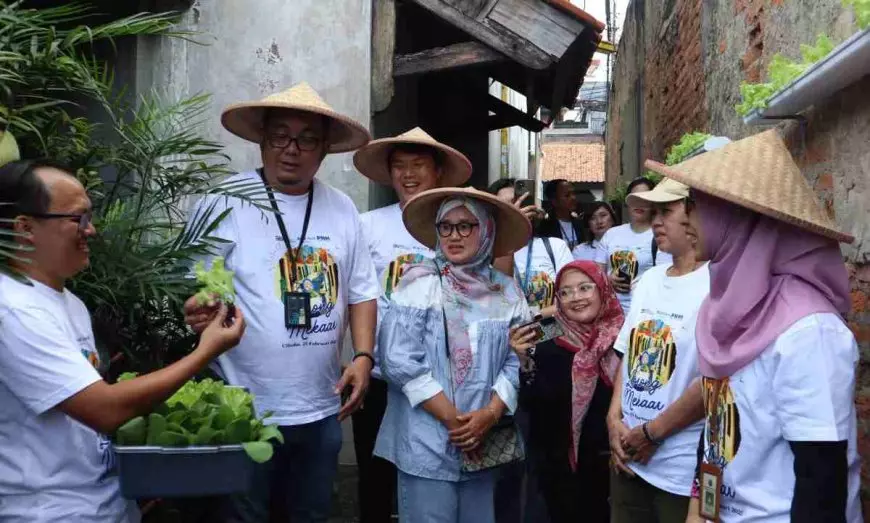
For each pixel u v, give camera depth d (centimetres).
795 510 191
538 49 556
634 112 1311
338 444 332
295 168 323
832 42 320
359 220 353
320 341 320
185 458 216
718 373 217
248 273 315
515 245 348
